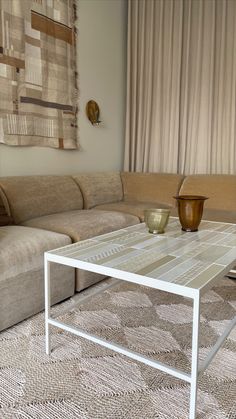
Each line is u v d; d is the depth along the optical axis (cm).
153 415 110
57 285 188
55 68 283
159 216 177
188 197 185
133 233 181
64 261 135
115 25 360
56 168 300
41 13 265
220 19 328
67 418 108
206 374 130
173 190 317
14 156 258
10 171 256
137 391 121
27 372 131
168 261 131
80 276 203
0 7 233
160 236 173
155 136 372
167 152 368
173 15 348
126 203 315
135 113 380
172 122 359
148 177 335
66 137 303
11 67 245
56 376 129
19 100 253
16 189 233
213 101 339
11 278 160
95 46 334
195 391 104
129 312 182
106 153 368
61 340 154
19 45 249
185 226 185
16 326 166
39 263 174
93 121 337
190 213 182
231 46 325
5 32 238
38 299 177
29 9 254
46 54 273
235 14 319
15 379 127
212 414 110
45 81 274
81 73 319
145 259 133
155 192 325
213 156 345
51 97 282
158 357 141
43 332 161
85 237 203
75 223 214
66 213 251
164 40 357
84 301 165
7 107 245
